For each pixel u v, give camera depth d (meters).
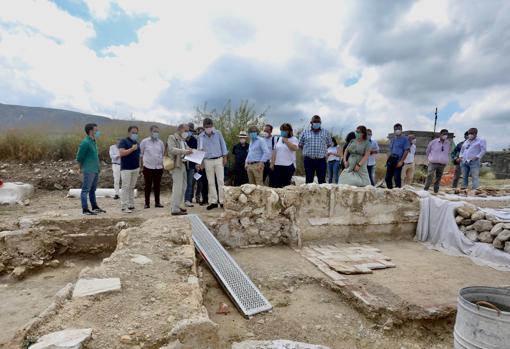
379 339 3.36
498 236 5.40
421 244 6.46
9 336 3.50
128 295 2.83
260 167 7.38
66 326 2.33
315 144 7.47
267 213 6.12
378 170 13.87
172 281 3.16
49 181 10.49
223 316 3.65
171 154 6.46
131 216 6.54
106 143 12.56
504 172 18.91
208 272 4.72
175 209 6.60
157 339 2.27
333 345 3.21
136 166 7.17
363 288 4.11
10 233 5.68
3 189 8.77
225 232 5.99
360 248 6.00
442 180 14.21
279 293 4.21
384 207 6.66
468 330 2.53
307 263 5.18
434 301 3.80
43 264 5.66
